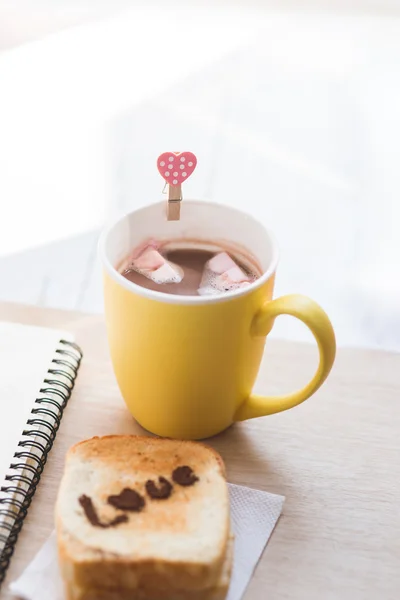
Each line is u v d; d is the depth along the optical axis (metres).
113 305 0.49
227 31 1.34
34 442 0.50
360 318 0.78
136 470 0.48
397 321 0.78
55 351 0.56
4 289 0.76
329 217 0.92
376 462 0.53
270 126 1.10
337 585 0.47
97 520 0.46
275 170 1.00
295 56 1.27
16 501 0.48
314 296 0.80
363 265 0.85
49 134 1.04
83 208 0.89
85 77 1.18
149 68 1.22
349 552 0.48
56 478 0.51
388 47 1.32
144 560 0.44
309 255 0.85
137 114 1.10
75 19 1.36
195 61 1.24
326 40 1.33
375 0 1.46
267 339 0.60
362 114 1.13
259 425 0.54
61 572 0.45
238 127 1.09
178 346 0.48
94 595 0.45
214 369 0.50
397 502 0.51
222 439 0.53
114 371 0.53
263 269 0.53
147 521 0.46
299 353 0.59
